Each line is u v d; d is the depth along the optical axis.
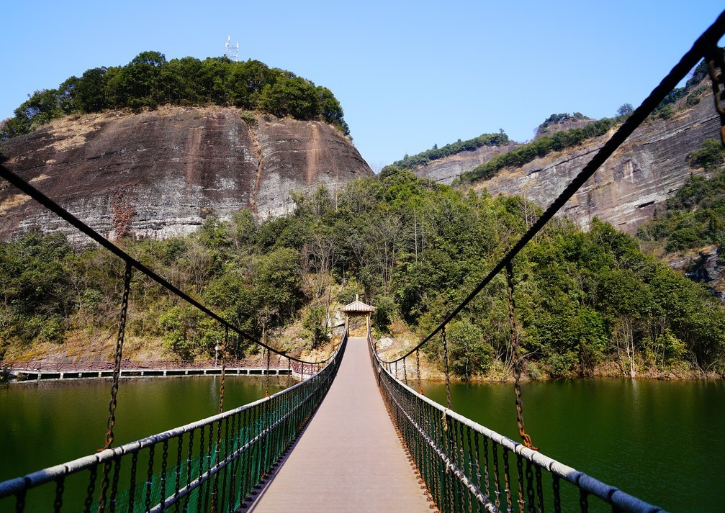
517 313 37.12
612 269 45.47
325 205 63.34
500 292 37.75
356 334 41.47
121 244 59.03
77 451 17.56
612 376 37.38
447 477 4.98
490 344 35.97
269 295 43.12
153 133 87.56
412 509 5.42
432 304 38.62
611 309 39.75
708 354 37.94
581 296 41.56
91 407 25.77
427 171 155.12
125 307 3.17
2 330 41.62
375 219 53.88
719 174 81.00
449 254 43.88
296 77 105.62
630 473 15.41
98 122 91.44
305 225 55.81
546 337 36.12
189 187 78.06
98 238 2.71
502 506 11.20
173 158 82.94
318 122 97.62
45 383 34.97
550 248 46.97
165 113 93.06
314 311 42.16
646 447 18.14
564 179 103.69
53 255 52.44
